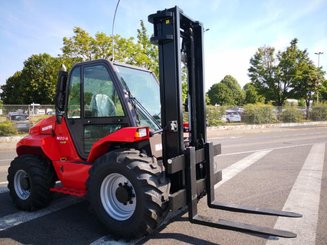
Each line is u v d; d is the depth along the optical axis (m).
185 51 4.27
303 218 4.07
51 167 4.66
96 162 3.70
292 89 37.41
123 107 3.92
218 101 65.88
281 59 37.44
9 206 4.88
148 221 3.27
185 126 4.49
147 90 4.61
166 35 3.51
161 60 3.65
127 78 4.31
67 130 4.52
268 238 3.47
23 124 16.58
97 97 4.20
